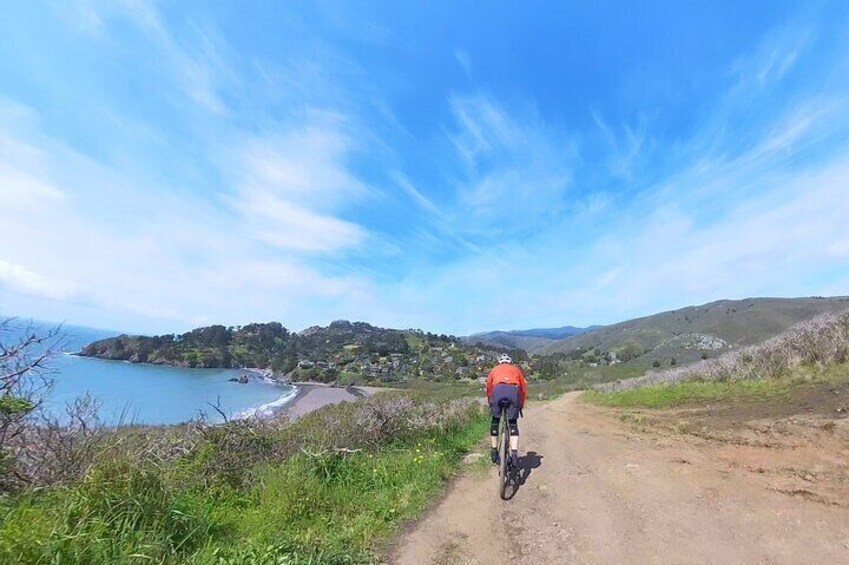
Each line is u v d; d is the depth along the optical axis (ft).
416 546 16.39
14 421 15.69
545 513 18.78
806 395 31.68
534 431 42.42
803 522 14.61
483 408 60.29
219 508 18.61
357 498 21.09
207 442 22.75
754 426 26.89
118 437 18.86
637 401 54.85
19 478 15.52
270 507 18.93
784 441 22.91
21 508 13.12
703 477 20.20
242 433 24.50
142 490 15.24
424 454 29.09
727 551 13.60
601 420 43.83
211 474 21.31
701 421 32.32
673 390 53.83
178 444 22.39
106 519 13.65
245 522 17.62
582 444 31.63
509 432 23.58
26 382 16.06
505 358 25.84
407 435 34.27
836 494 16.11
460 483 24.35
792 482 17.89
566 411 61.31
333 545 15.75
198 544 14.76
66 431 17.52
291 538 15.99
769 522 15.01
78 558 11.75
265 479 21.42
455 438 37.65
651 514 17.07
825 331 43.70
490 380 25.21
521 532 17.11
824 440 21.57
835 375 34.96
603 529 16.31
